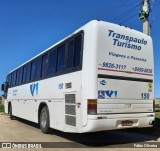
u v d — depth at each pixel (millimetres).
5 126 15555
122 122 9461
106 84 9180
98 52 9141
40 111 13125
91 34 9219
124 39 9836
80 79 9320
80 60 9438
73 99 9672
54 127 11219
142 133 12398
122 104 9477
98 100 8945
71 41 10211
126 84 9672
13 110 18734
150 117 10195
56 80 11211
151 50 10602
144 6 14812
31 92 14531
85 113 8930
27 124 16641
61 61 10906
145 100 10148
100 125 8883
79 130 9180
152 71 10523
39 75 13422
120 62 9609
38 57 13805
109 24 9547
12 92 19141
